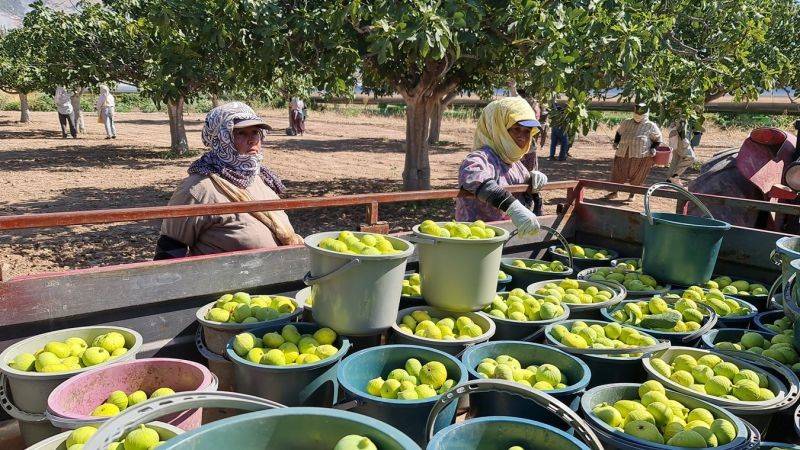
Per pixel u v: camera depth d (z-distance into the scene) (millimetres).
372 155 19844
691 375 2812
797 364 2967
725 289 4242
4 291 2676
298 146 22047
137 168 15570
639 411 2455
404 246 3023
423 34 6457
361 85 12000
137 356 3072
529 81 9336
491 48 8164
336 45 7902
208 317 2979
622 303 3723
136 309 3090
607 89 8336
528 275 4332
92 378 2445
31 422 2461
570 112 7562
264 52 7816
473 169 4320
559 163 18875
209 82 13023
